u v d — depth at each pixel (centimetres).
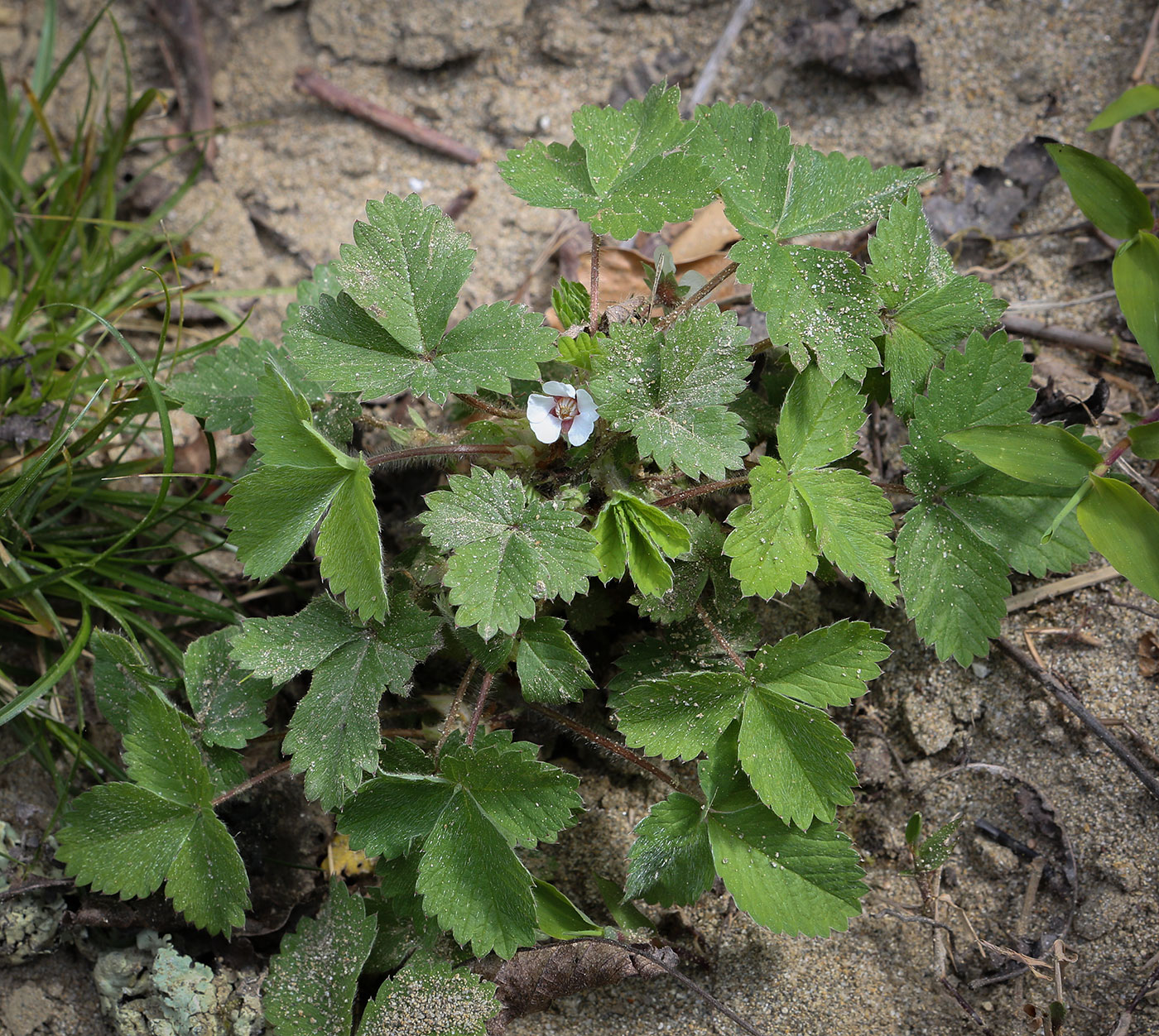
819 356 18
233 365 21
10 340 23
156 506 21
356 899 19
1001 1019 19
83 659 22
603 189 19
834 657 18
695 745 18
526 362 18
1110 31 25
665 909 20
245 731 19
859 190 20
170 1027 20
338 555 18
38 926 20
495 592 18
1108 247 24
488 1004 18
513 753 18
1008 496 19
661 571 18
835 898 18
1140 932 19
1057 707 21
